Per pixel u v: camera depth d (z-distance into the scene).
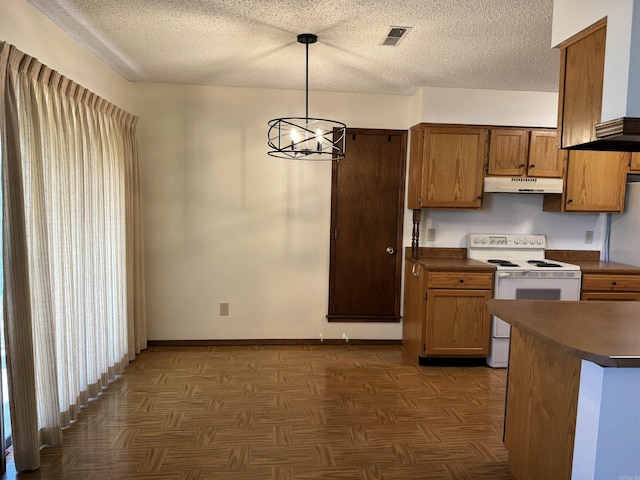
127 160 3.81
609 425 1.69
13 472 2.30
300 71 3.71
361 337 4.55
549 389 2.01
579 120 2.15
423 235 4.48
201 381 3.52
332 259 4.47
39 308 2.41
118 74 3.87
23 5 2.39
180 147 4.26
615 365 1.54
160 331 4.38
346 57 3.31
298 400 3.21
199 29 2.81
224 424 2.83
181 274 4.35
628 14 1.78
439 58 3.28
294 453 2.51
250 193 4.36
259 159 4.34
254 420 2.89
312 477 2.29
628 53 1.78
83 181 2.95
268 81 4.05
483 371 3.87
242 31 2.83
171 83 4.19
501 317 2.21
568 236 4.57
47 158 2.49
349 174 4.43
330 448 2.57
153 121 4.21
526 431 2.21
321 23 2.67
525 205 4.51
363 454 2.52
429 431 2.80
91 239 3.11
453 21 2.61
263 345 4.46
